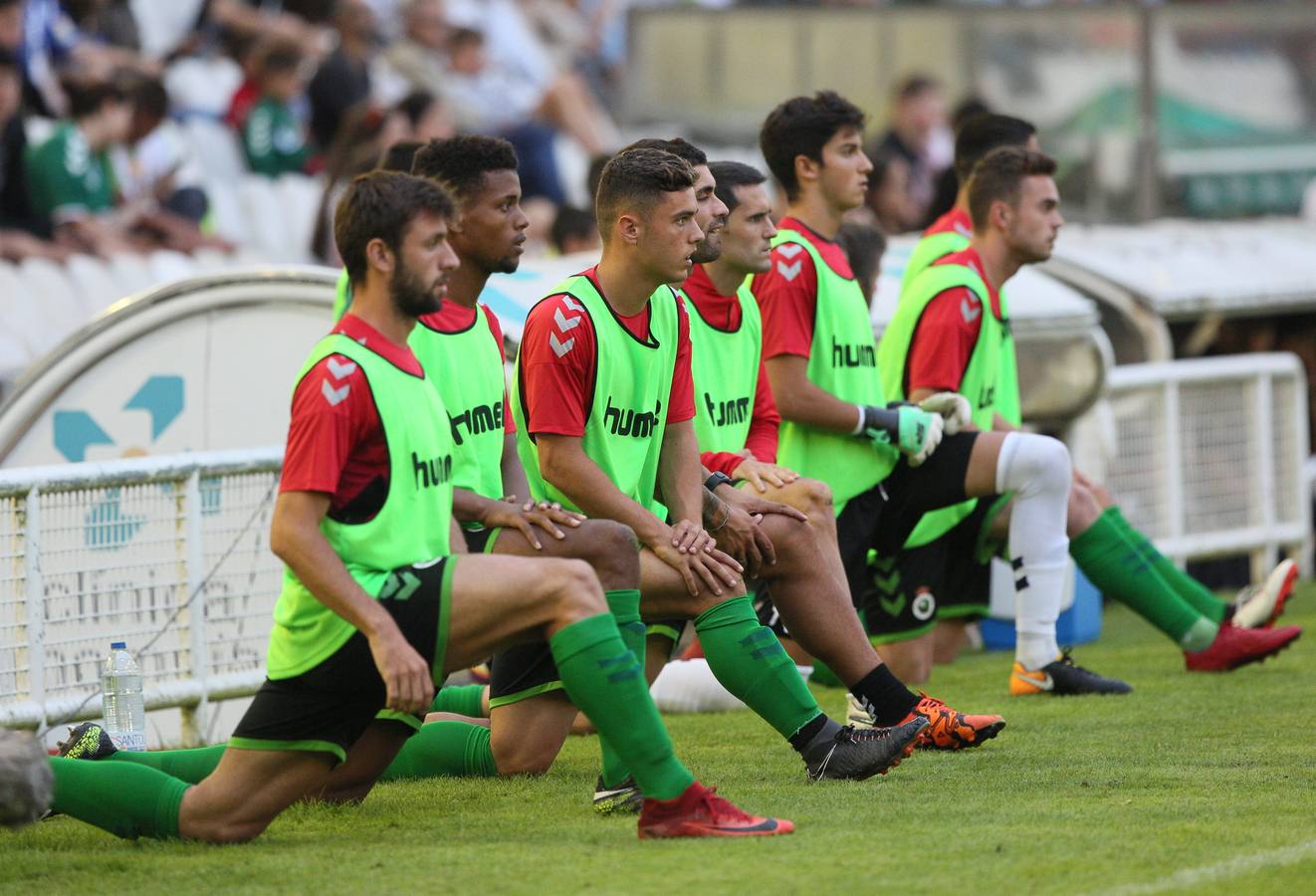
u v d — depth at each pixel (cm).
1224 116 4416
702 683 2081
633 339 1620
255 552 2117
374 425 1352
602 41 6081
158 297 2264
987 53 4562
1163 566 2325
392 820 1492
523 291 2392
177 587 2031
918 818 1440
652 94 4919
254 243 4016
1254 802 1495
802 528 1634
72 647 1938
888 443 2061
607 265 1608
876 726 1652
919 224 4319
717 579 1582
